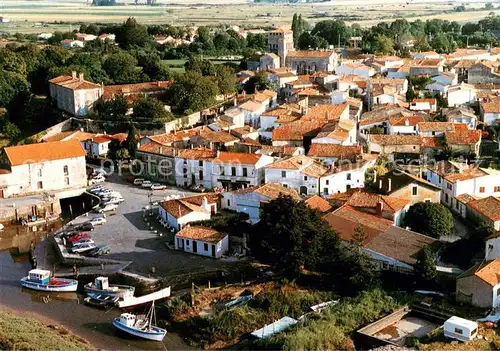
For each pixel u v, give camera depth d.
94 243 140.88
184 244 137.12
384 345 97.44
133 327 106.12
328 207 146.38
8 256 143.75
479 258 122.19
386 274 118.56
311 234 121.50
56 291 122.50
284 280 120.38
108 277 126.88
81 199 181.25
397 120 197.75
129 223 153.00
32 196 177.12
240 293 117.75
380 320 103.88
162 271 127.50
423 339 98.81
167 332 107.81
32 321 107.19
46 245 148.75
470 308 107.69
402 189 147.62
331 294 114.88
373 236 127.50
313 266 121.38
